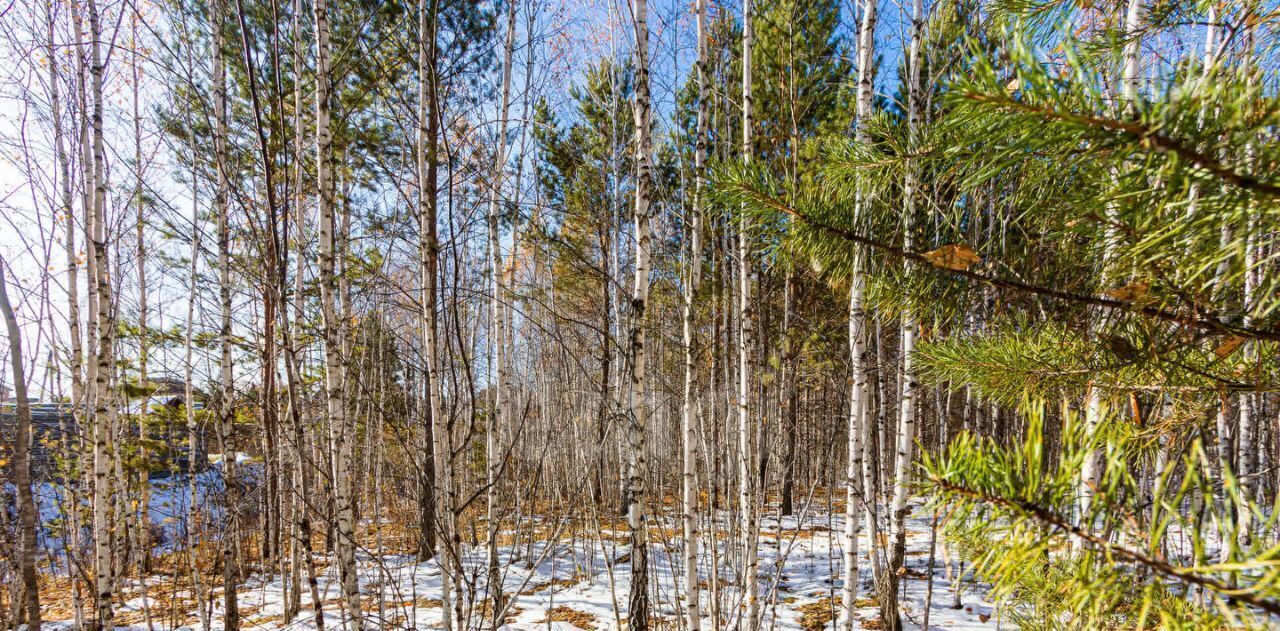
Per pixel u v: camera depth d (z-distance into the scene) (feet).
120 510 20.83
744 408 15.21
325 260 11.78
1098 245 4.13
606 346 22.76
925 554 25.73
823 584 22.97
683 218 17.38
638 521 14.14
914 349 6.20
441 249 12.85
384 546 25.81
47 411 25.54
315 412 23.02
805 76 19.77
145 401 24.34
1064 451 2.72
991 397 5.70
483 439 27.71
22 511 13.93
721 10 21.76
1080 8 4.82
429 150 11.85
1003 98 2.74
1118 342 4.41
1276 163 2.54
